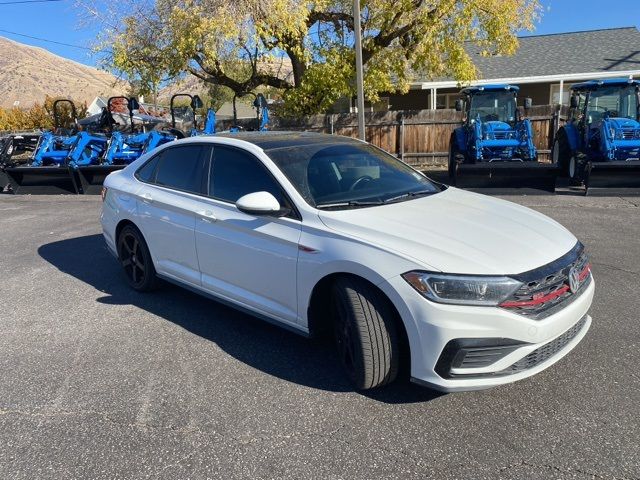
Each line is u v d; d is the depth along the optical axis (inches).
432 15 616.7
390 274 122.7
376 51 667.4
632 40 887.7
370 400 132.5
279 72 761.0
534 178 445.1
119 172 226.7
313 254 137.6
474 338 116.0
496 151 501.7
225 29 544.1
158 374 148.0
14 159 578.9
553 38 961.5
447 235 129.7
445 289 117.0
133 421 126.3
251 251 155.2
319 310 145.0
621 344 156.9
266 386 140.4
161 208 188.9
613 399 129.0
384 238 129.0
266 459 112.0
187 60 622.5
